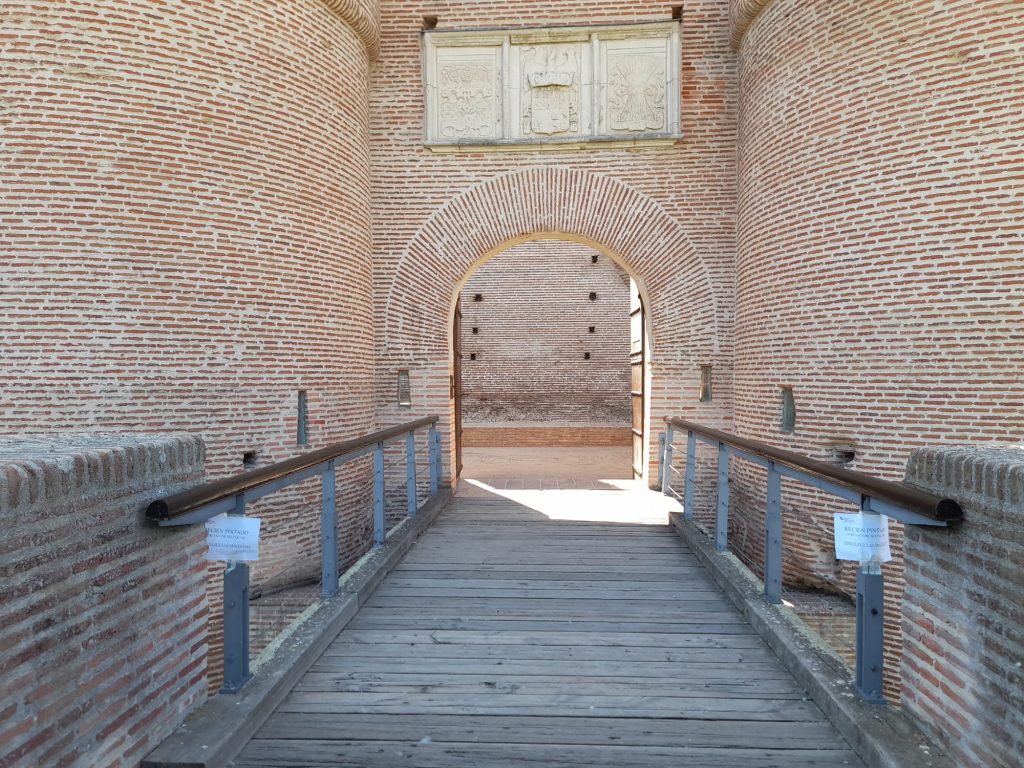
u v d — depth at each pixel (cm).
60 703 194
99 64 593
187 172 626
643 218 817
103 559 213
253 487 291
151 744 239
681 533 595
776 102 697
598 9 816
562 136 811
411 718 288
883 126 604
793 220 681
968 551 222
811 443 669
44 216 587
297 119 691
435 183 829
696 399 824
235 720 262
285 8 677
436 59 820
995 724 207
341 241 748
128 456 227
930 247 584
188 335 634
